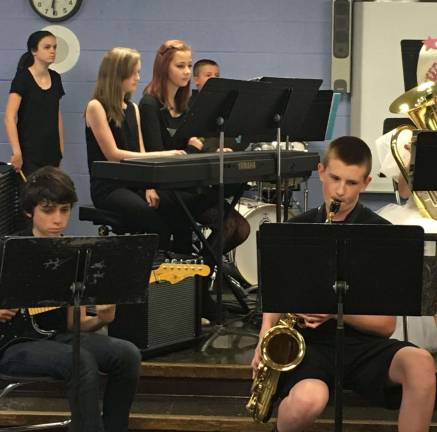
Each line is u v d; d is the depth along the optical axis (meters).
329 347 2.99
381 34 6.07
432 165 3.24
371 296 2.70
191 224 4.14
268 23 6.13
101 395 3.77
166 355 3.86
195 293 3.98
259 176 4.14
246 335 4.12
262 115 4.01
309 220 3.10
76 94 6.14
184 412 3.62
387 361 2.89
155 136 4.50
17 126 5.71
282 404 2.88
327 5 6.12
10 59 6.13
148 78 6.15
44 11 6.07
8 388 3.16
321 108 4.98
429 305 3.00
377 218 3.06
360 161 2.96
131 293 2.92
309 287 2.71
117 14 6.11
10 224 4.12
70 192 3.15
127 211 4.30
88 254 2.79
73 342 2.86
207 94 3.74
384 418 3.59
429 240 2.97
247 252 5.34
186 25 6.13
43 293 2.80
